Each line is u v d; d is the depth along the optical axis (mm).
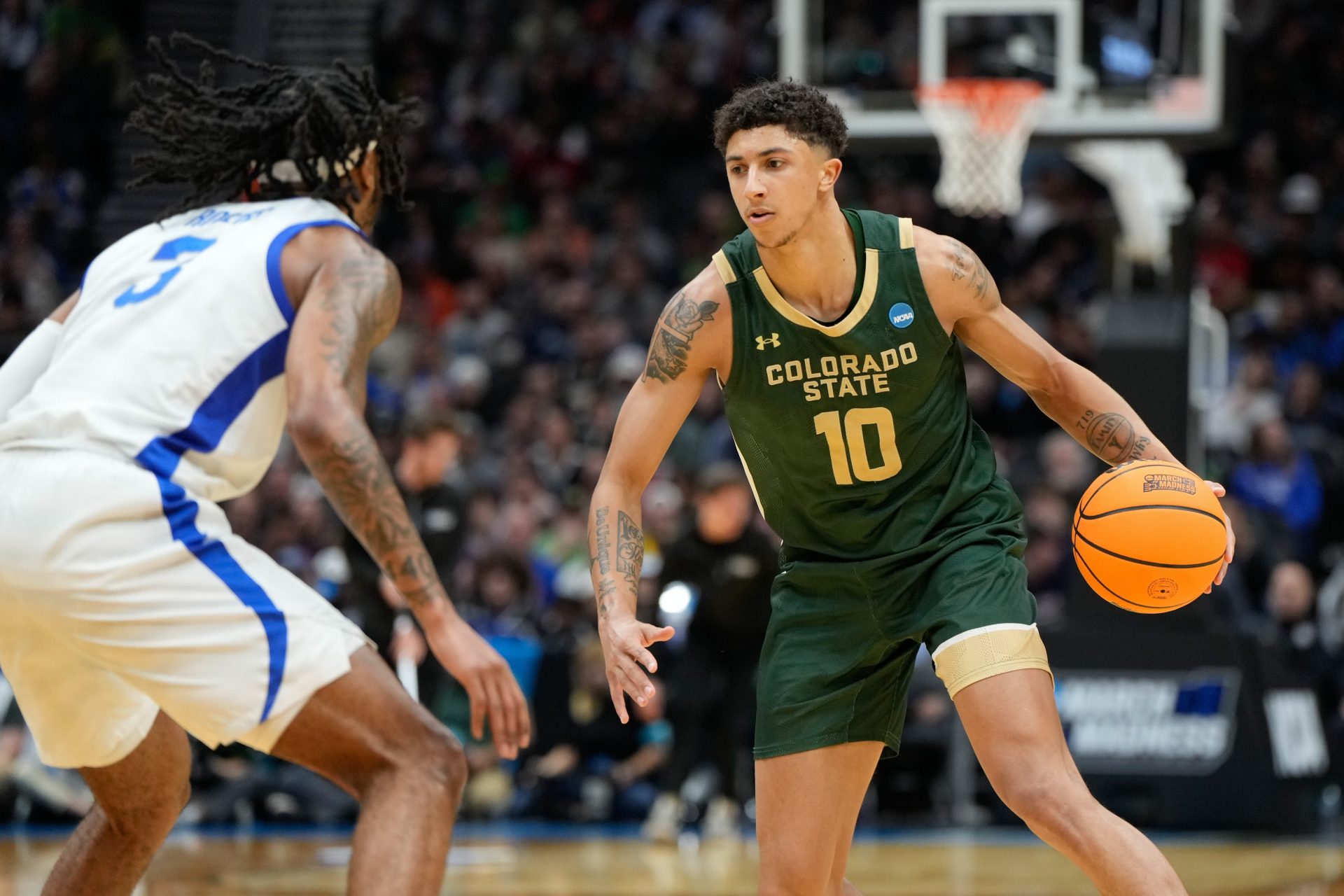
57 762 7824
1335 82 39281
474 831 20125
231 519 24516
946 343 8406
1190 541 8195
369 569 16516
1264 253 35219
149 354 7375
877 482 8516
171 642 6980
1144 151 21359
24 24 39469
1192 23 21156
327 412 7086
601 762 21203
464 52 41844
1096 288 32750
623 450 8523
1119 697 19562
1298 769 19859
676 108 40500
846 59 22188
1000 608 8148
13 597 7074
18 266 34406
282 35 33125
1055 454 24609
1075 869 16188
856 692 8500
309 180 8453
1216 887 14648
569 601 21859
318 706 7043
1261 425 27656
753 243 8430
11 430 7316
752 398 8469
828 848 8516
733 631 19422
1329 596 23000
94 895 8172
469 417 30688
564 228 36875
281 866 16031
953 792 20484
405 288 36500
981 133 21734
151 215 34125
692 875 15859
